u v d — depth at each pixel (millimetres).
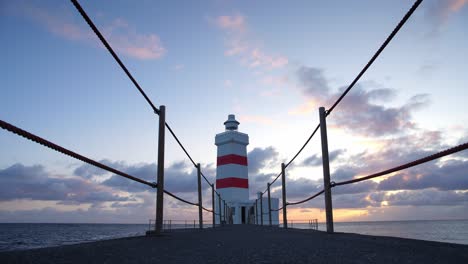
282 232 12305
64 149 3955
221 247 5648
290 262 3674
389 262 3664
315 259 3914
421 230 106000
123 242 6625
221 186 41250
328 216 9320
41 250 4727
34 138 3250
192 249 5305
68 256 4156
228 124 44406
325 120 9586
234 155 41469
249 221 38844
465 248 5078
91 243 6352
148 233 9094
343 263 3586
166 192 9188
